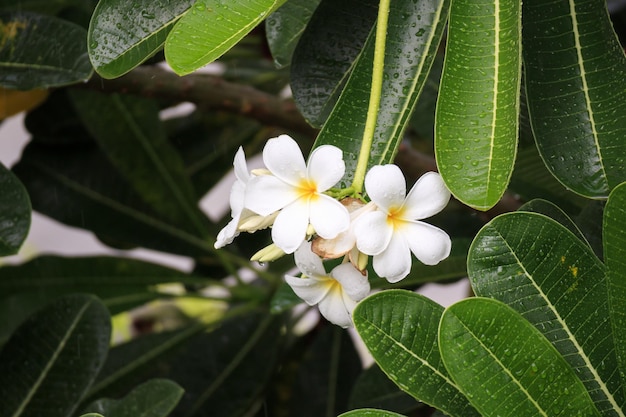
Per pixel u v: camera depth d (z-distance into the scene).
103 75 1.00
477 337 0.93
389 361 0.96
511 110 0.91
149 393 1.18
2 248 1.15
